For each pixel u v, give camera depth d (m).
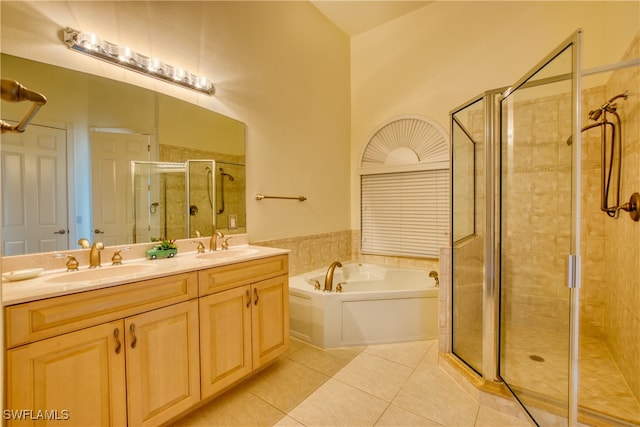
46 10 1.55
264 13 2.73
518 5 2.80
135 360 1.36
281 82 2.90
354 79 3.81
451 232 2.16
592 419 1.46
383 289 3.36
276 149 2.85
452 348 2.17
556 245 1.81
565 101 1.46
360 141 3.77
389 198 3.59
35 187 1.51
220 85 2.38
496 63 2.91
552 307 1.80
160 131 2.03
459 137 2.20
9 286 1.26
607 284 2.30
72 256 1.57
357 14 3.42
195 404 1.59
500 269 1.84
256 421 1.63
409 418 1.64
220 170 2.38
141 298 1.38
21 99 0.71
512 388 1.70
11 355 1.04
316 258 3.30
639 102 1.68
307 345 2.51
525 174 2.03
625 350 1.88
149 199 1.97
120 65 1.83
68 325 1.17
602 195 2.09
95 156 1.73
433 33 3.24
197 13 2.22
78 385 1.20
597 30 2.45
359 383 1.97
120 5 1.82
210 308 1.67
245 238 2.54
